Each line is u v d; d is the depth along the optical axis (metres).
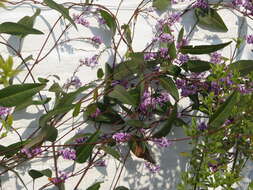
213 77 0.86
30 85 0.67
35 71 0.85
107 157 0.90
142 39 0.92
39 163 0.85
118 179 0.89
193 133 0.78
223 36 0.98
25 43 0.84
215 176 0.77
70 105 0.76
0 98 0.66
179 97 0.94
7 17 0.82
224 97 0.83
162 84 0.88
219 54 0.91
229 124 0.78
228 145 0.85
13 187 0.84
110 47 0.90
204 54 0.97
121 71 0.88
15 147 0.78
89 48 0.88
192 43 0.96
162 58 0.89
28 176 0.85
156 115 0.92
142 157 0.88
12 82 0.82
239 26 0.99
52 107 0.86
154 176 0.94
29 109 0.84
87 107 0.86
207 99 0.83
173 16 0.91
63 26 0.86
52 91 0.83
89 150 0.81
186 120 0.95
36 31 0.69
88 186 0.89
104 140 0.85
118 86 0.82
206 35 0.97
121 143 0.91
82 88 0.78
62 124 0.86
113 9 0.90
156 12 0.93
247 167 0.99
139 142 0.87
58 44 0.86
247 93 0.83
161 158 0.94
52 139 0.81
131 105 0.88
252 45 1.00
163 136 0.85
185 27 0.95
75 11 0.87
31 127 0.85
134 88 0.87
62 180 0.81
